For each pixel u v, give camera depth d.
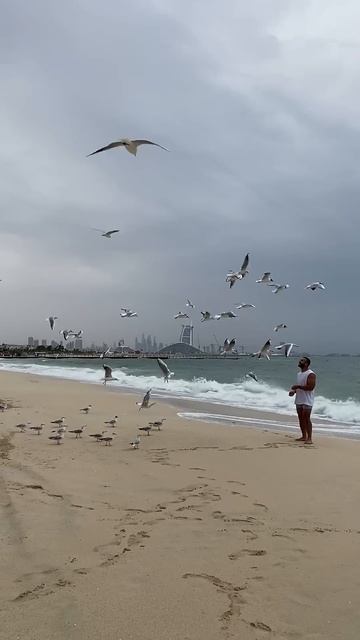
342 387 29.58
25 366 64.19
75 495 6.07
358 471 7.73
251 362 83.94
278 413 16.23
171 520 5.31
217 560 4.27
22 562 4.09
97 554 4.32
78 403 17.47
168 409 16.67
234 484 6.91
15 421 12.55
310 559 4.34
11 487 6.25
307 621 3.31
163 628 3.17
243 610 3.43
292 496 6.35
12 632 3.06
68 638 3.02
